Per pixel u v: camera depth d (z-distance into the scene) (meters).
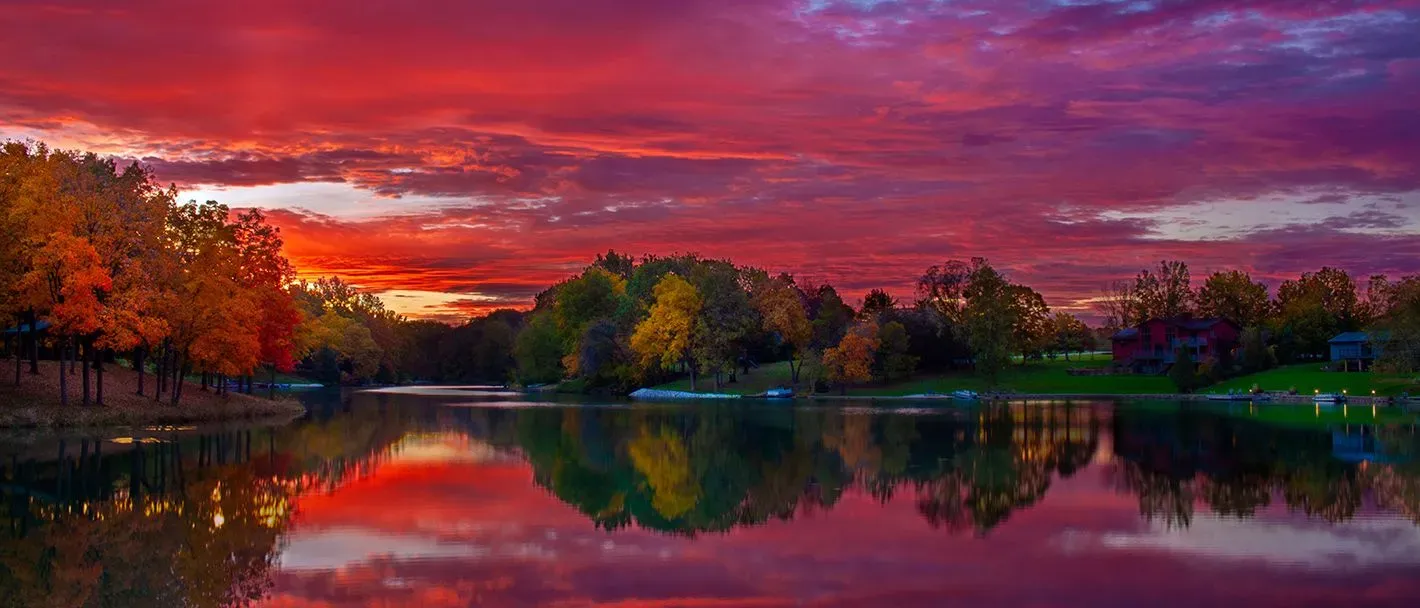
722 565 25.50
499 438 60.06
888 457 49.72
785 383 131.62
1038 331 157.88
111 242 60.53
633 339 128.25
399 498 35.56
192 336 69.81
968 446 54.91
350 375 182.00
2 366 66.31
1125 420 75.31
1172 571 24.55
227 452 49.81
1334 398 102.00
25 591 22.81
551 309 173.25
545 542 28.23
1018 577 24.02
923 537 28.98
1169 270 179.38
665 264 153.00
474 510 33.31
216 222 73.56
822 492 37.91
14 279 57.78
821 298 161.12
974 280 139.00
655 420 77.38
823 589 23.05
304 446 53.47
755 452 52.50
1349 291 162.00
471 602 21.92
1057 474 42.59
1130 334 158.75
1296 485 38.88
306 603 21.88
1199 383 125.19
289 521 31.06
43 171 57.19
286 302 86.62
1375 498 35.59
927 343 139.12
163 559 25.88
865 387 132.75
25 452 47.72
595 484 39.94
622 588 23.17
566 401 111.69
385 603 21.89
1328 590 22.73
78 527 29.92
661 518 32.22
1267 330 147.00
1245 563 25.33
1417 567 24.83
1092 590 22.84
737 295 131.12
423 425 70.56
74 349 71.56
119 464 44.31
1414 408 90.38
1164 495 36.47
